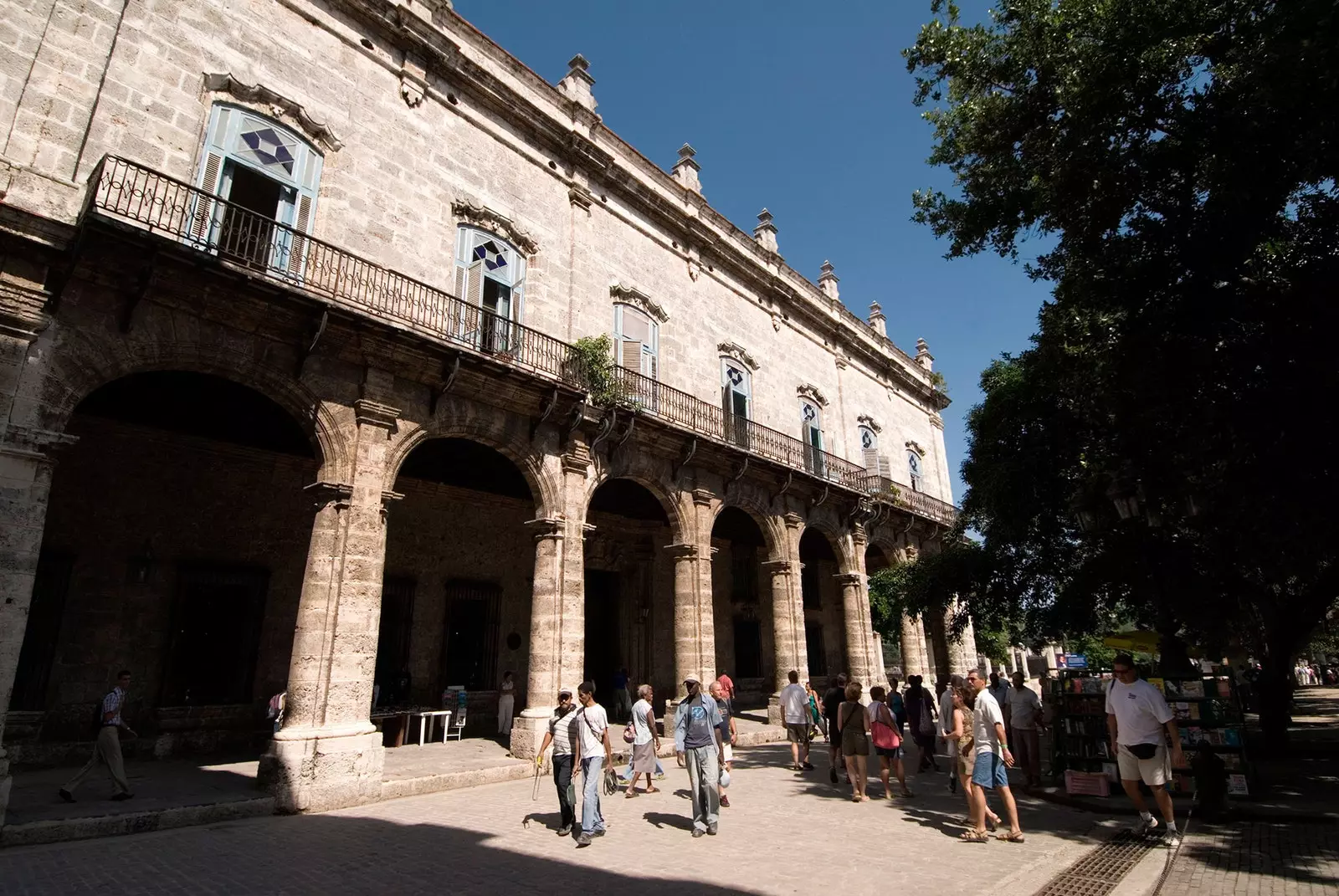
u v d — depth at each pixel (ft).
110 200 31.86
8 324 27.12
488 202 49.55
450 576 55.52
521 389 43.68
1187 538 43.32
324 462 35.83
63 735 37.47
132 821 25.73
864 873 20.53
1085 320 35.55
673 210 65.41
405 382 39.58
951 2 34.83
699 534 55.83
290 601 47.32
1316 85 21.76
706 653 53.72
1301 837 23.40
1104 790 30.76
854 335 90.12
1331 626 87.56
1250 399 29.17
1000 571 50.47
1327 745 45.29
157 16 35.60
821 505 69.77
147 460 42.96
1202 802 26.61
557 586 44.24
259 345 34.27
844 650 73.00
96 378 29.43
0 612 25.53
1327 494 29.19
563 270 53.83
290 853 23.03
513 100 52.29
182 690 42.27
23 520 26.61
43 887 19.22
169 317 31.78
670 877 20.27
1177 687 31.58
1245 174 25.00
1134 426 33.71
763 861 21.89
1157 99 27.81
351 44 44.01
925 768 42.22
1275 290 28.32
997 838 24.53
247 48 38.93
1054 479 43.62
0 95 29.58
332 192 40.93
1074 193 30.60
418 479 54.75
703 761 25.90
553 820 27.73
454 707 50.57
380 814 29.35
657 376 60.85
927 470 104.68
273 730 43.98
